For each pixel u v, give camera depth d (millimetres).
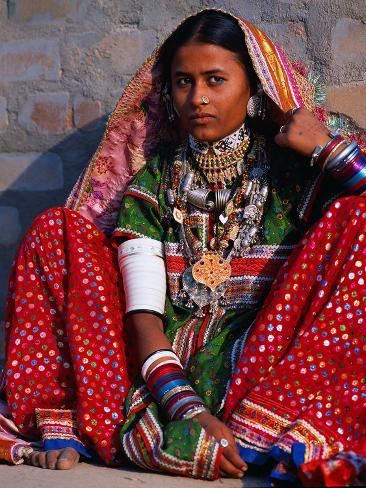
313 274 2766
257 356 2729
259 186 3072
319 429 2580
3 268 4230
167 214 3143
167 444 2617
